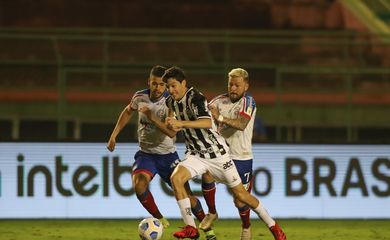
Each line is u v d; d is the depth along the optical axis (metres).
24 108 64.56
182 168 25.31
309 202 41.47
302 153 41.44
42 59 69.81
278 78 59.41
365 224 39.78
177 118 25.56
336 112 66.50
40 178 40.38
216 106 27.20
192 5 83.94
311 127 63.50
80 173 40.53
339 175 41.66
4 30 67.94
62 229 36.34
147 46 72.12
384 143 41.91
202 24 83.00
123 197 40.66
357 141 41.81
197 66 59.75
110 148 29.77
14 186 40.25
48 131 62.09
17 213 40.22
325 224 39.53
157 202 40.47
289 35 75.38
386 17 81.31
